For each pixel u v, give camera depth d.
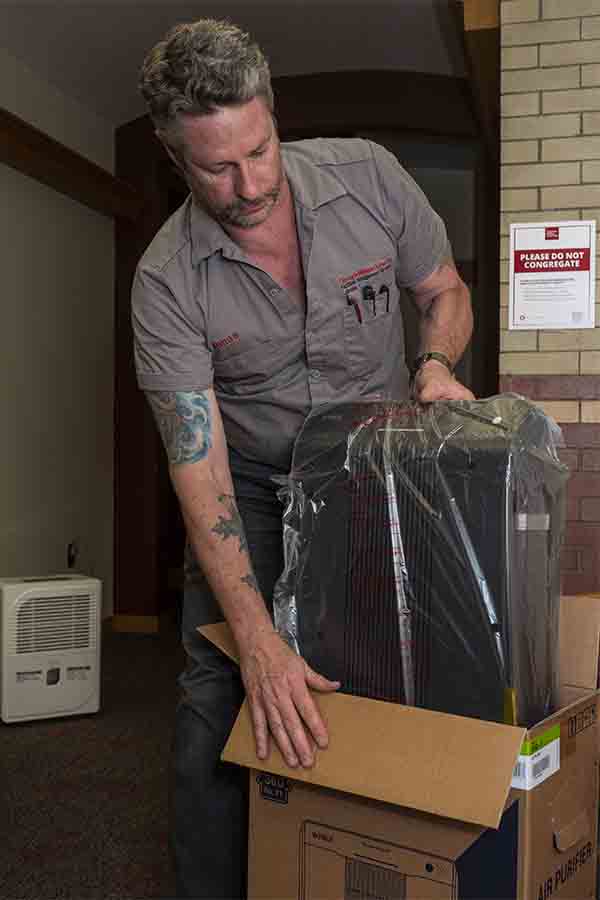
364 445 1.39
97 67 4.89
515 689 1.23
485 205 5.37
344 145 1.64
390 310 1.68
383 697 1.34
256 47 1.35
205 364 1.60
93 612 3.69
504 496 1.23
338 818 1.29
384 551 1.34
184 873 1.69
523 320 2.72
